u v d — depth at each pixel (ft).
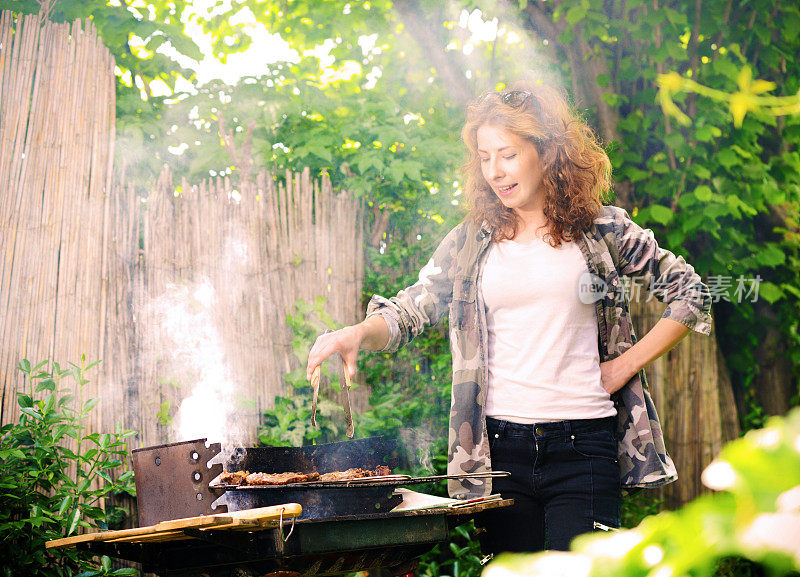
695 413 15.43
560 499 7.66
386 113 15.62
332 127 15.28
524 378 7.80
